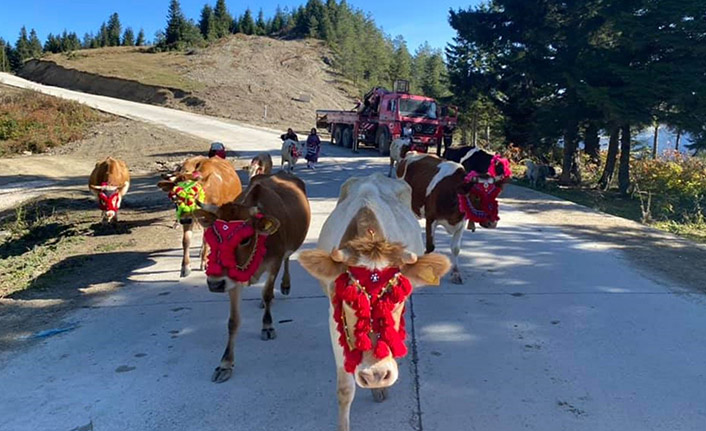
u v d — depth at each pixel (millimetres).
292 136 20844
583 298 7285
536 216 13531
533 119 25156
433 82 65312
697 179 21078
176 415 4516
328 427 4328
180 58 81125
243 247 4934
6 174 24094
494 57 28734
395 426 4328
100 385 5012
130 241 10836
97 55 87688
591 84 19969
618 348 5734
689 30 16484
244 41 91875
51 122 38500
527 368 5285
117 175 11961
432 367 5312
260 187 5840
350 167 22391
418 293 7469
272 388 4938
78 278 8391
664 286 7848
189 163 8984
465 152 10164
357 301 3240
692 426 4328
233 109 54625
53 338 6074
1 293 7742
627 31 17812
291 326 6344
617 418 4434
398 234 4301
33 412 4570
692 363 5402
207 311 6863
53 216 13828
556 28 21250
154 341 5969
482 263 8984
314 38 101688
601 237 11250
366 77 90188
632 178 23250
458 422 4379
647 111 18281
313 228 11422
